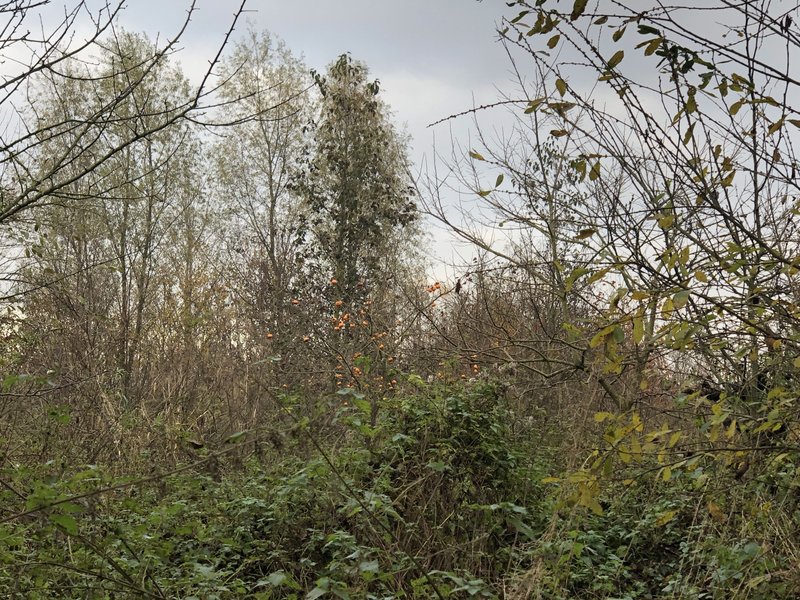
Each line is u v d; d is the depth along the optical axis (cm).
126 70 486
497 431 660
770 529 443
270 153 2361
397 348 895
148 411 934
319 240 2159
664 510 596
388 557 469
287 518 592
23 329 831
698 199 430
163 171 1833
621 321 352
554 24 378
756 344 418
